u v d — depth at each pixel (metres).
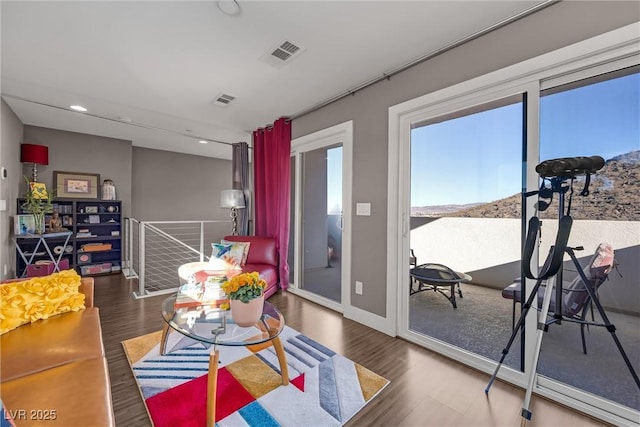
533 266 1.73
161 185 5.73
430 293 2.24
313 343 2.24
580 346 1.59
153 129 4.18
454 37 1.94
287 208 3.52
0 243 3.07
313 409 1.50
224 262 3.32
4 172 3.10
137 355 2.00
